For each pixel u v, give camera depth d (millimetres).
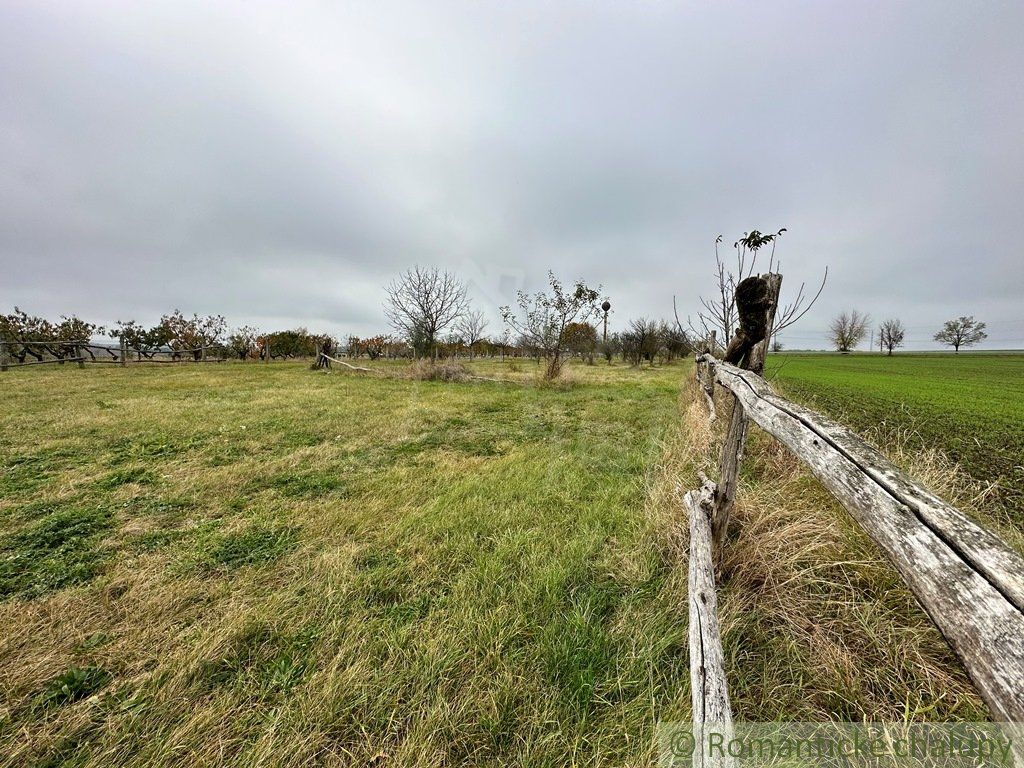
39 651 1574
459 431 5516
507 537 2516
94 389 8680
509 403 7793
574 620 1731
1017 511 2828
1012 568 614
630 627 1710
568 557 2266
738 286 1969
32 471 3684
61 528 2623
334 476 3674
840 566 1858
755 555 1938
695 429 4262
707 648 1211
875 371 20875
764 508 2289
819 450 1083
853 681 1388
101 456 4148
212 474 3633
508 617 1768
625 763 1176
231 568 2184
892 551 771
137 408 6672
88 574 2113
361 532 2604
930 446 4797
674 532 2342
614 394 9055
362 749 1223
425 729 1271
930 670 1377
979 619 593
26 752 1189
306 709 1322
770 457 3309
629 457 4211
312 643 1640
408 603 1899
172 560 2254
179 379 10977
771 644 1592
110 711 1323
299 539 2521
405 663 1521
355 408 7059
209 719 1285
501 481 3535
